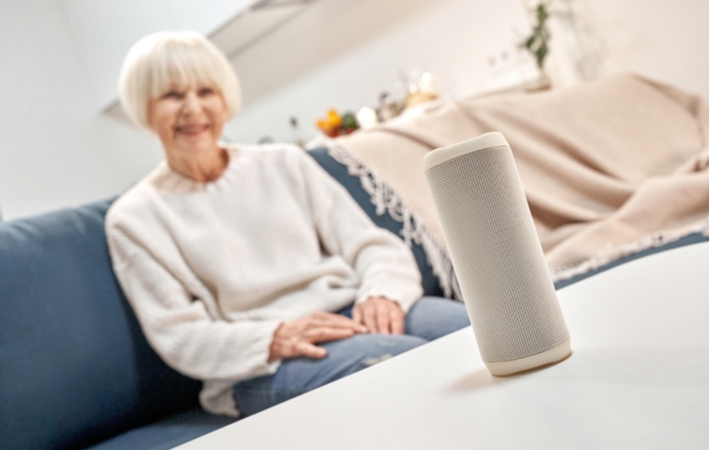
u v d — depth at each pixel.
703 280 0.56
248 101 4.10
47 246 1.31
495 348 0.45
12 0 3.88
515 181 0.46
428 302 1.32
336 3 3.42
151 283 1.31
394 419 0.42
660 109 2.08
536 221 1.73
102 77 3.87
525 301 0.45
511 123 1.92
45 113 3.87
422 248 1.60
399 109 3.04
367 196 1.63
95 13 3.78
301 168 1.54
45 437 1.19
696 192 1.55
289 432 0.46
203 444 0.50
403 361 0.58
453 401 0.43
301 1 3.37
